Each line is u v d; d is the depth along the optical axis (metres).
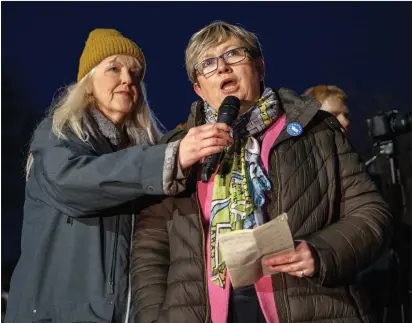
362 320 1.91
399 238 3.29
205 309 1.91
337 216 2.01
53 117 2.34
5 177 5.17
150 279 2.02
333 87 3.62
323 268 1.82
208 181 1.95
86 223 2.21
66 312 2.15
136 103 2.51
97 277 2.17
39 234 2.24
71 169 2.12
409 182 3.35
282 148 2.00
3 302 4.03
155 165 1.99
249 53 2.10
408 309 3.27
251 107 2.06
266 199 1.95
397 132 3.37
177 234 2.01
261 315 1.89
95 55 2.45
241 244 1.76
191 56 2.13
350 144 2.10
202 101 2.19
